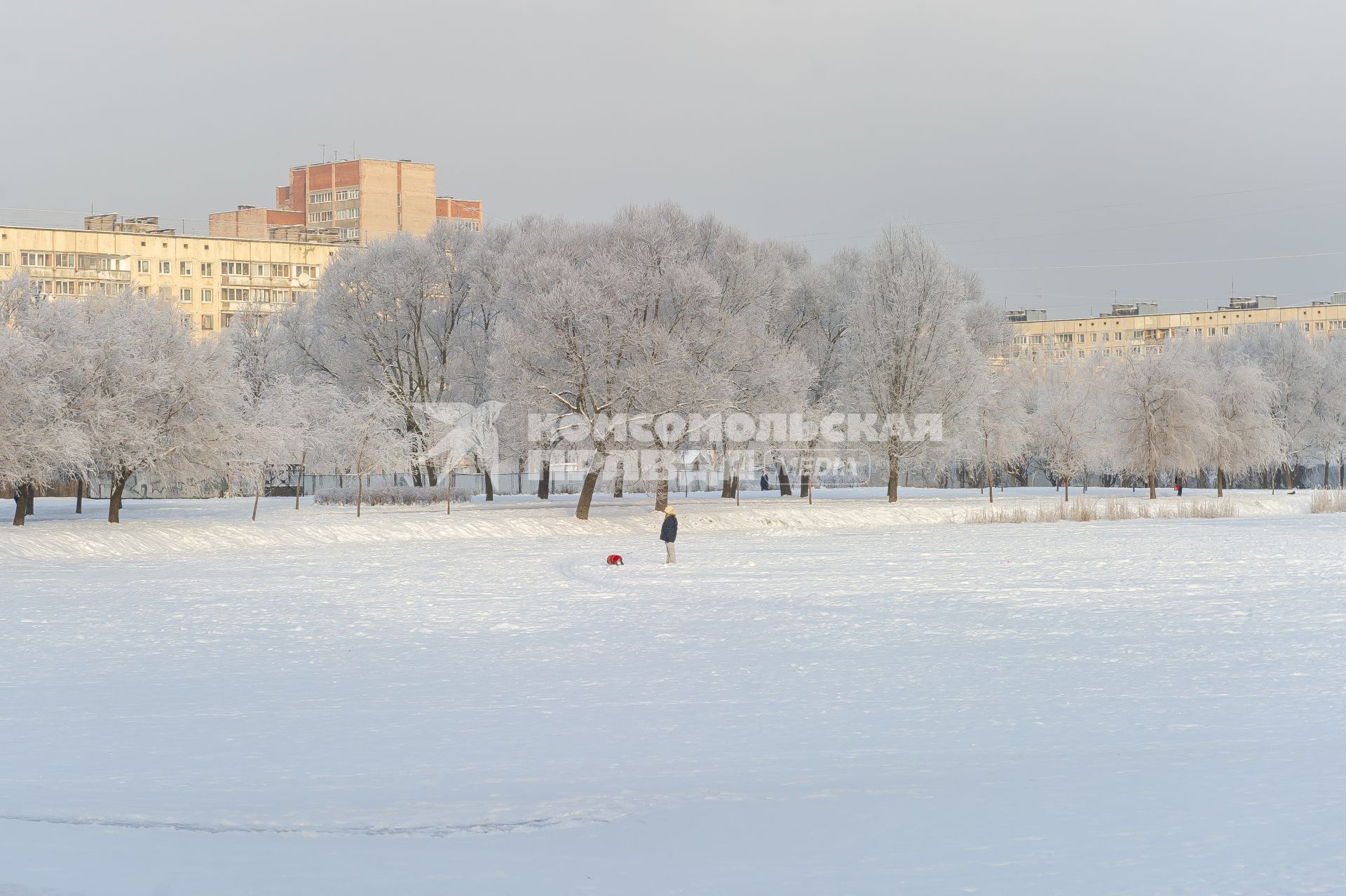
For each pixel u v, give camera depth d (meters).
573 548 72.19
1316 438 147.75
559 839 15.81
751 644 34.41
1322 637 34.56
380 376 108.50
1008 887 13.17
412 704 26.03
